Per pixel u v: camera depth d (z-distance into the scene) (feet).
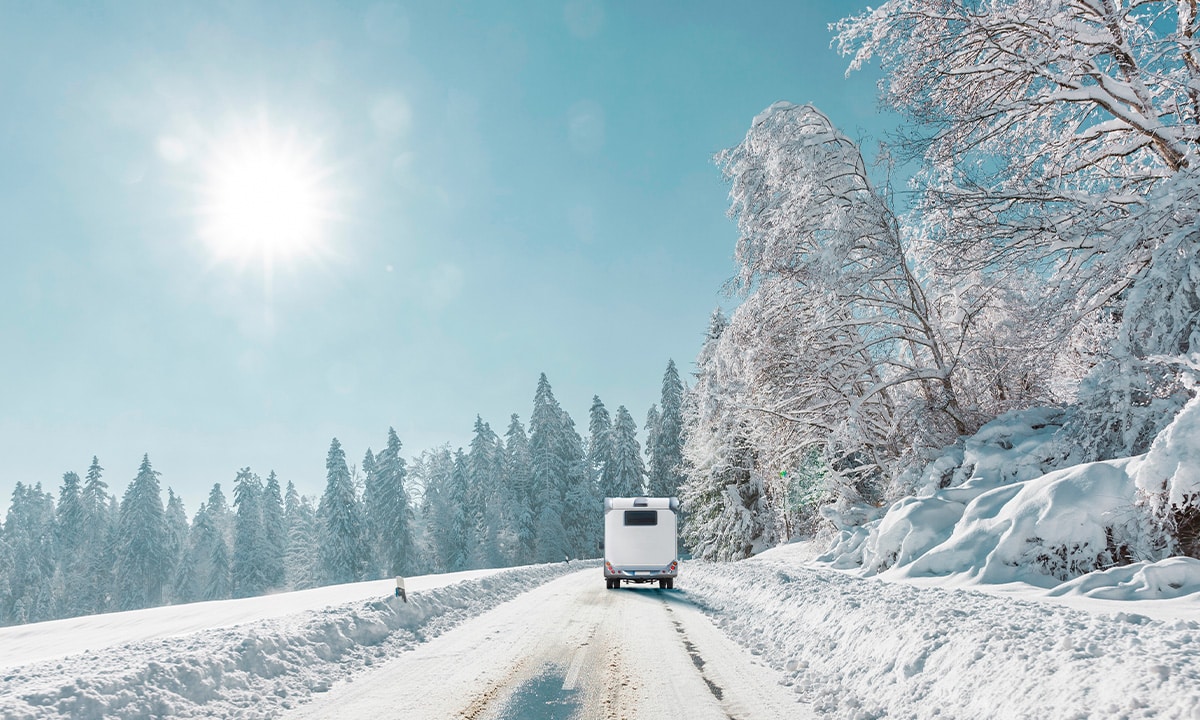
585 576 104.42
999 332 62.69
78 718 17.46
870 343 68.18
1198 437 31.86
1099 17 51.08
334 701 21.68
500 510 236.02
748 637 34.30
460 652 30.53
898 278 67.82
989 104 55.36
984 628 20.06
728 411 83.51
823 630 29.48
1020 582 35.24
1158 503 32.55
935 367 70.18
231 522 334.65
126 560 248.52
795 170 69.05
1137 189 57.16
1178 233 40.11
